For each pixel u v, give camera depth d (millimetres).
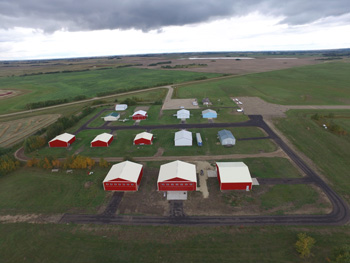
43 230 34469
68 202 40625
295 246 29875
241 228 33375
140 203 39656
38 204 40406
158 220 35656
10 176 49938
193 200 39875
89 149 61812
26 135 75938
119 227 34500
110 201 40469
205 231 33156
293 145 59125
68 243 31984
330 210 36062
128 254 29953
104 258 29516
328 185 42188
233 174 42406
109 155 57844
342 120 75312
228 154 55625
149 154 57375
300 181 43688
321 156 52906
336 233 31750
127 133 72062
